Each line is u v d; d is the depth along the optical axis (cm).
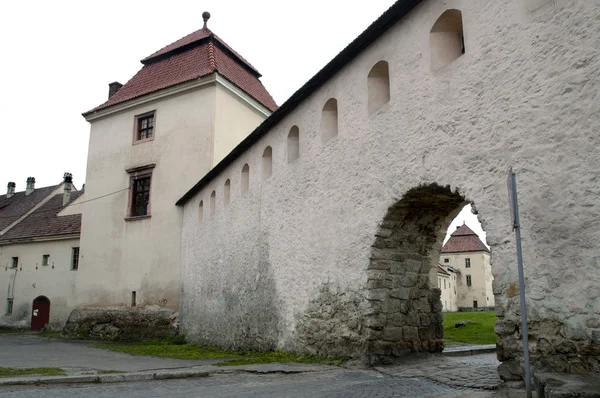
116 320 2020
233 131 2094
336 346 935
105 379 772
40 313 2733
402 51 833
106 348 1563
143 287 2002
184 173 2003
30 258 2864
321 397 580
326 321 974
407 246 892
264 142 1333
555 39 570
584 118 530
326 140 1045
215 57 2166
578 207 527
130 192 2153
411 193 790
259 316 1256
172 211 2000
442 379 670
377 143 873
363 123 918
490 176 634
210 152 1961
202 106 2028
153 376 799
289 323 1110
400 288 881
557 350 530
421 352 887
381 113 870
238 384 714
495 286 607
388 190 833
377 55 898
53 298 2700
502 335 589
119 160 2222
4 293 2903
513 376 568
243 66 2392
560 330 530
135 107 2234
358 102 941
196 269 1736
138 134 2214
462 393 562
